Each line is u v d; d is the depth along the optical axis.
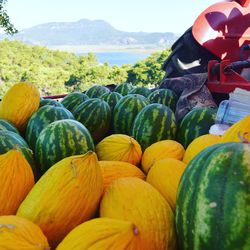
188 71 1.91
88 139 1.02
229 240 0.56
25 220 0.61
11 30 5.69
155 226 0.64
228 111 1.15
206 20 1.88
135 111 1.30
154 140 1.13
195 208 0.60
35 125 1.16
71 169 0.67
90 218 0.69
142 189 0.68
